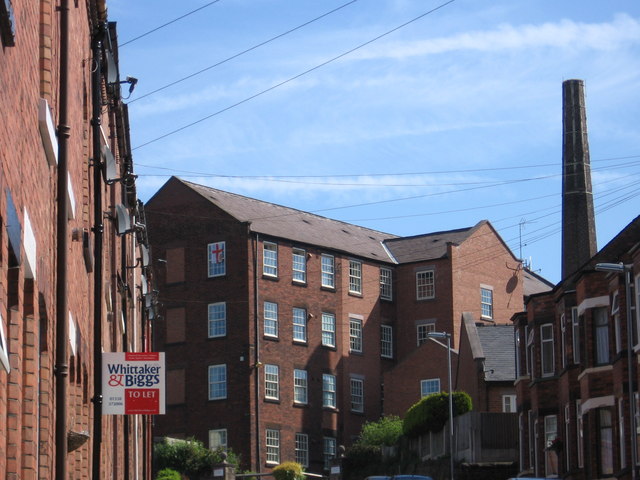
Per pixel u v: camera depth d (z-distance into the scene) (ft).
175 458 259.80
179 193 293.02
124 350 130.72
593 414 162.91
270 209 304.30
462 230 321.52
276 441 279.69
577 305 173.37
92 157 83.25
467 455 216.13
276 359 283.59
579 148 278.87
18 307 43.93
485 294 315.58
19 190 42.93
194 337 285.43
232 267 283.79
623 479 149.59
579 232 275.80
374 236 330.34
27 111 45.21
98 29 81.82
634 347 147.02
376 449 255.29
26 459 46.73
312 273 296.10
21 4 43.11
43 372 53.01
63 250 54.95
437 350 288.30
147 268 177.88
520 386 202.08
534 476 190.08
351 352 301.02
